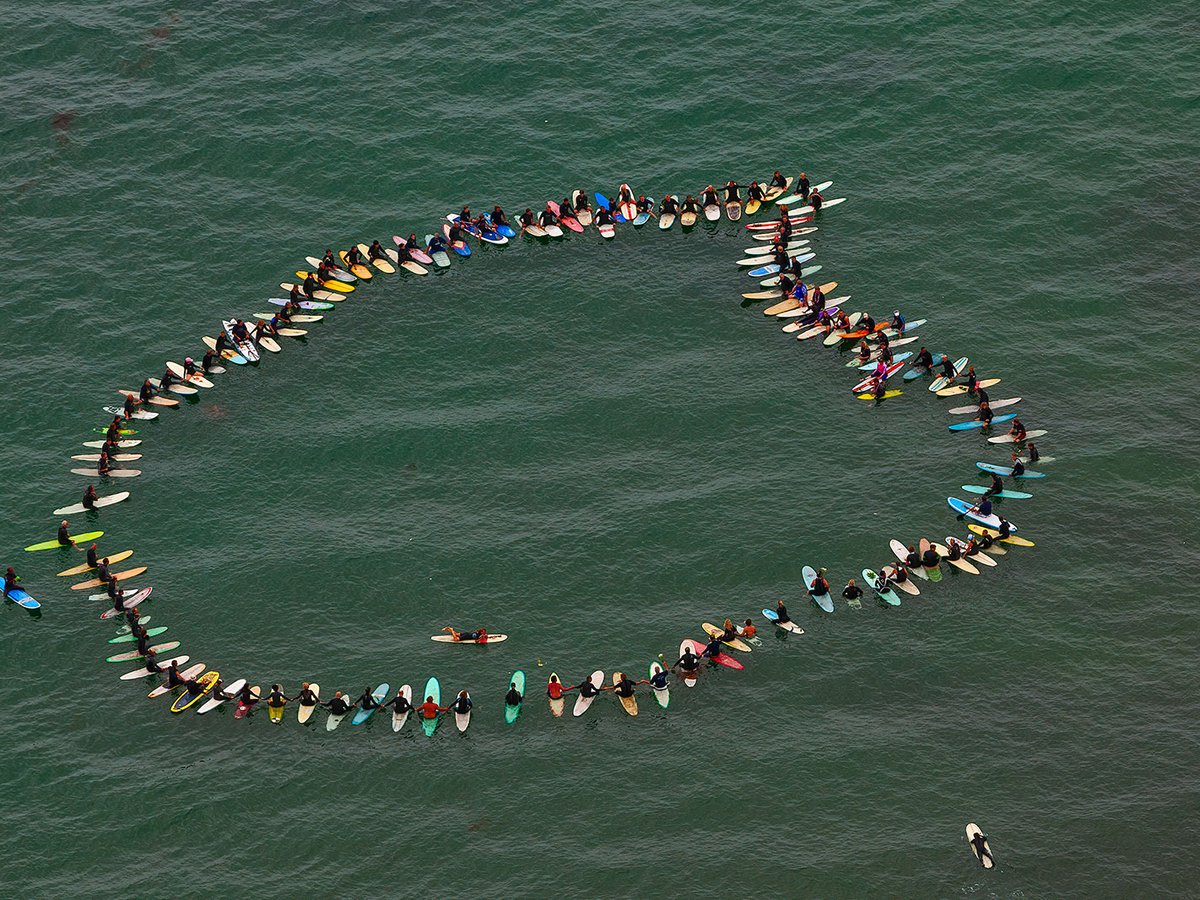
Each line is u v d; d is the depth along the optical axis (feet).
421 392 357.41
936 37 431.02
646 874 262.26
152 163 407.64
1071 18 432.66
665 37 436.76
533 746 284.41
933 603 306.55
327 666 300.81
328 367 362.94
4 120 416.05
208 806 276.21
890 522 323.37
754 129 412.16
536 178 403.75
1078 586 308.19
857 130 409.90
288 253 387.55
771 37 434.71
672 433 345.51
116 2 446.60
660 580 314.76
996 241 382.22
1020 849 263.08
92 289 378.73
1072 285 371.35
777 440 342.44
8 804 277.03
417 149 410.52
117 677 298.76
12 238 389.60
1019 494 326.44
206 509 332.60
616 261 384.68
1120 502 324.19
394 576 317.42
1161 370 351.46
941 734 282.77
